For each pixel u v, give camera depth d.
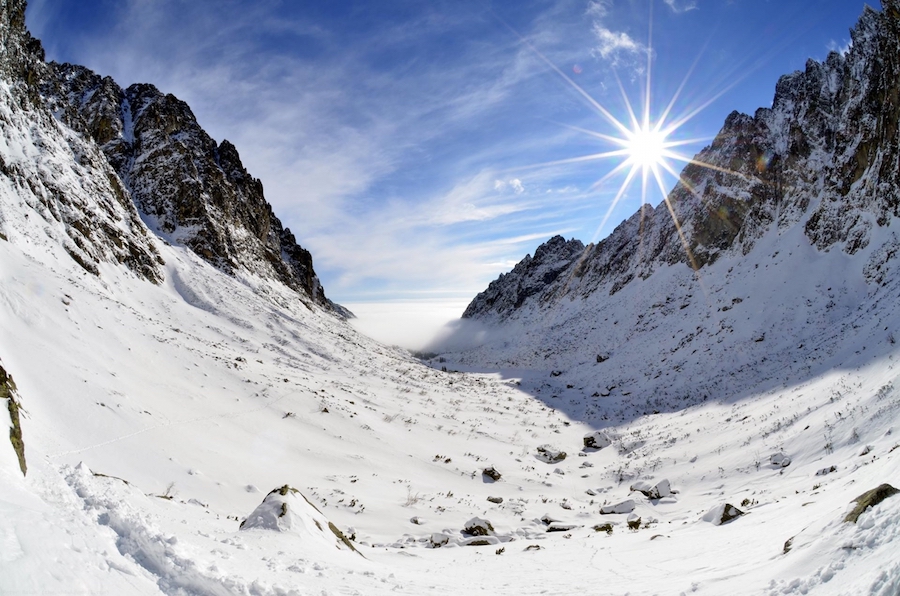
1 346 20.84
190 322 49.22
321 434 30.77
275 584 7.50
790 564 7.97
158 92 87.19
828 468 19.20
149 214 69.56
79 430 19.22
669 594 8.93
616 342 72.25
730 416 34.56
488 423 44.56
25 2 54.56
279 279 87.75
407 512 23.23
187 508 13.26
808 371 35.41
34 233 39.75
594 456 38.00
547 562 14.62
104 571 5.88
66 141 56.75
